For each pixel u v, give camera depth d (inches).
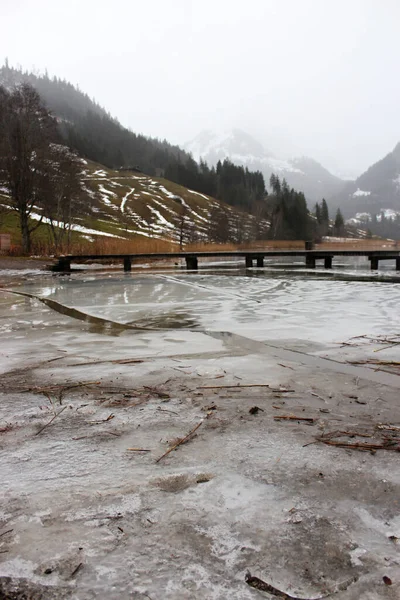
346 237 5167.3
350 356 152.6
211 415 96.3
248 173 6894.7
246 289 421.4
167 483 67.0
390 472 69.6
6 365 146.1
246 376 127.6
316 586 45.8
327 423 91.0
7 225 1846.7
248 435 85.0
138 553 51.2
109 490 65.1
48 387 119.6
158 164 7780.5
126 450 79.1
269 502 61.4
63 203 1521.9
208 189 6186.0
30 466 73.2
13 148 1178.0
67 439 84.4
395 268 796.6
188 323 229.6
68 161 1393.9
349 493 63.5
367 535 54.1
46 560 50.2
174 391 114.3
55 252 1162.0
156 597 44.6
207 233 3154.5
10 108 1176.2
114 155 6924.2
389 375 127.9
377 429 87.6
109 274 698.2
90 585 46.4
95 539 53.8
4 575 47.9
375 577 47.0
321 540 53.1
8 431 88.9
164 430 88.3
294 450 78.0
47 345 178.7
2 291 429.4
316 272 687.1
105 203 3590.1
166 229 3120.1
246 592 45.1
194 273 700.0
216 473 70.0
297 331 203.6
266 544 52.4
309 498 62.3
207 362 145.4
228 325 221.9
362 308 282.5
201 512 59.1
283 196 4763.8
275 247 2603.3
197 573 47.9
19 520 57.8
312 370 133.9
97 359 152.6
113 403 105.5
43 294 394.9
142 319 245.6
